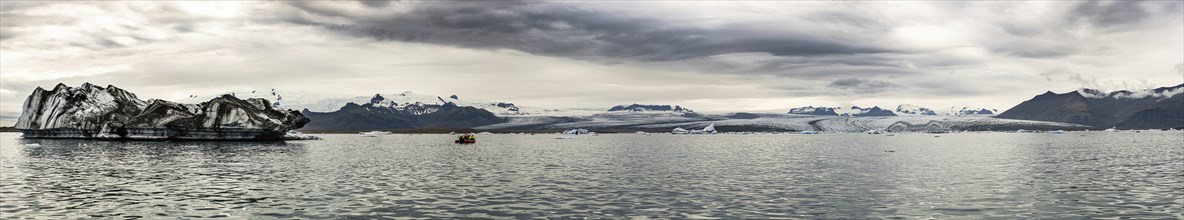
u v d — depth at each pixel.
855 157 92.44
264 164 75.75
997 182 53.16
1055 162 79.75
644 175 59.78
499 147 144.88
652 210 37.72
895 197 43.28
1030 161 82.19
